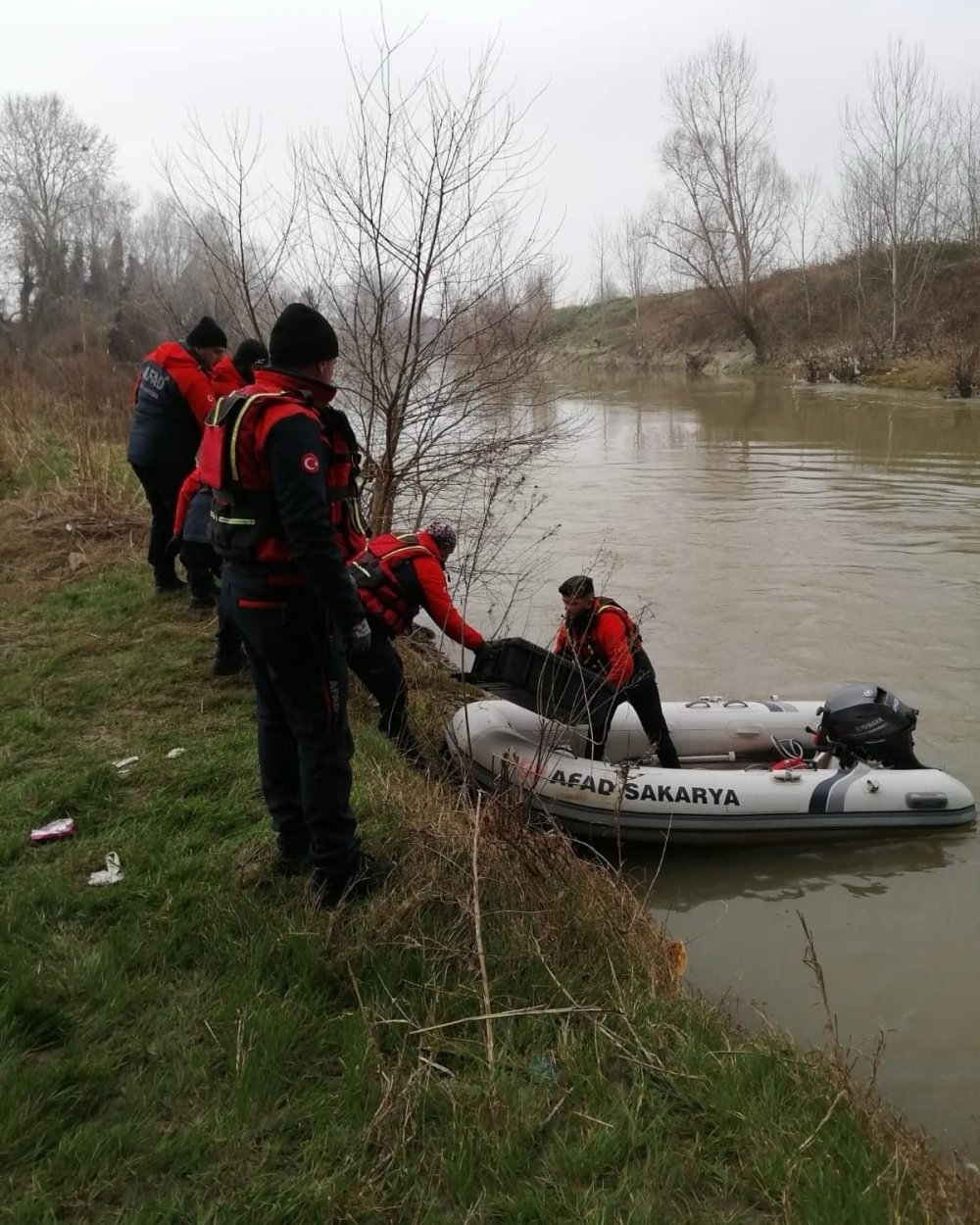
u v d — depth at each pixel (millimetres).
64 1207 2061
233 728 4699
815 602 8625
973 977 3750
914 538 10773
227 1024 2617
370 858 3291
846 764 5176
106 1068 2420
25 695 5051
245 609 2840
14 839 3541
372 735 4930
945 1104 3047
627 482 14992
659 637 7836
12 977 2693
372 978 2838
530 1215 2113
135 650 5703
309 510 2646
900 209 36125
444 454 7293
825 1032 3393
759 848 4926
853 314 37406
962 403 24250
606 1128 2359
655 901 4438
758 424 22141
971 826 5016
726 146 38000
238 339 7617
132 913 3105
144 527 8336
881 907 4316
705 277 38719
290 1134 2299
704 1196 2225
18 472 9859
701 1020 2936
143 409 6047
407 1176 2199
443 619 4750
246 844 3551
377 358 6984
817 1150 2354
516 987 2895
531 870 3396
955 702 6488
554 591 9086
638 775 4922
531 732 5094
